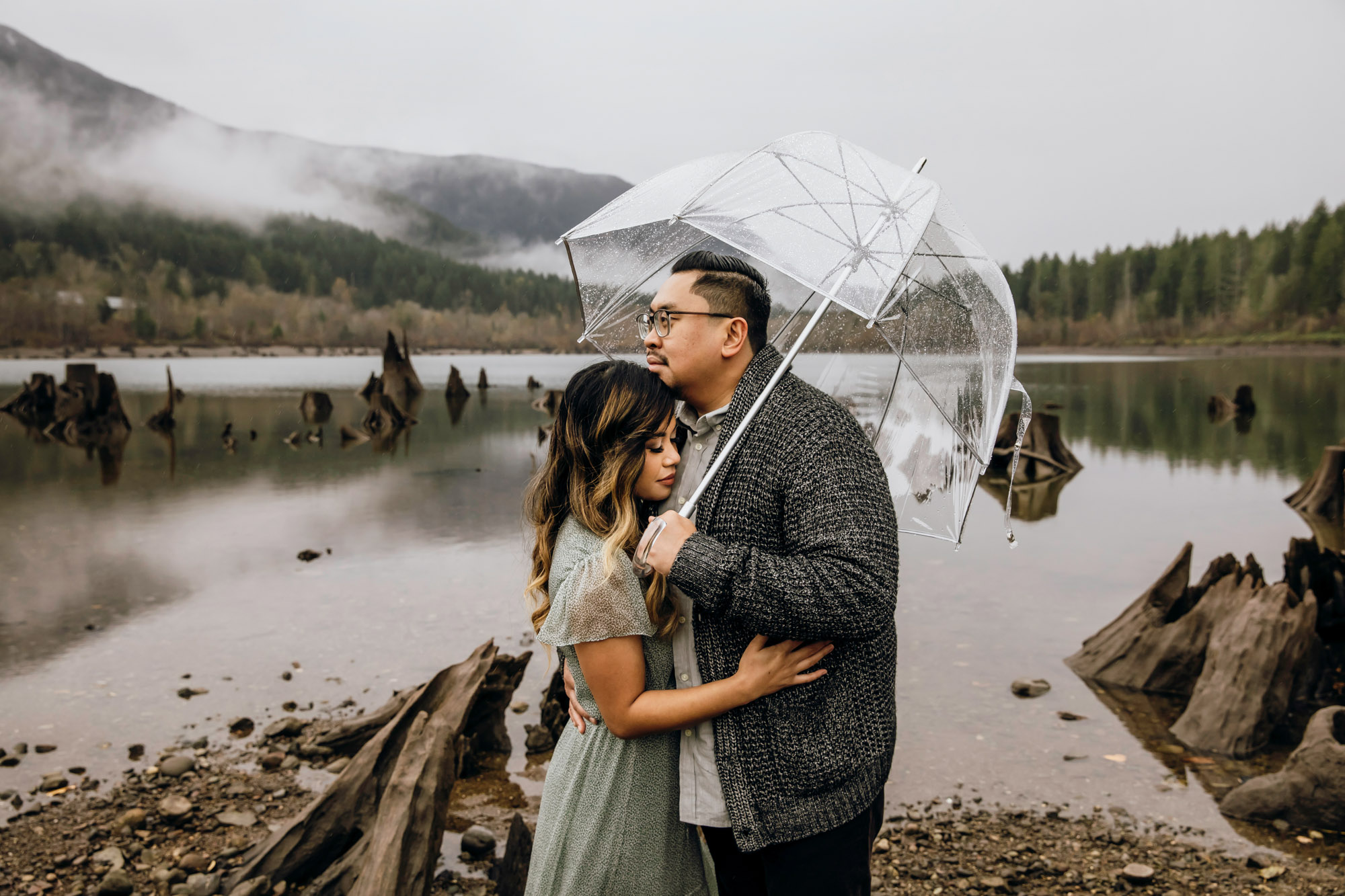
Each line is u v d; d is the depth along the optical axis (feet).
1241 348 333.62
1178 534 28.09
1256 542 26.61
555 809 6.16
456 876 9.54
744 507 5.45
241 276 606.14
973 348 5.82
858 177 5.69
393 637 17.89
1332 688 14.28
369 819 9.66
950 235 5.83
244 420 71.87
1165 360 244.22
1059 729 13.47
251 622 18.95
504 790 11.61
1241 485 38.22
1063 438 58.75
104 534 28.43
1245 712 12.89
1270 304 348.79
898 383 7.25
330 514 31.81
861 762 5.48
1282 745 12.75
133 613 19.66
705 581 4.99
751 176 5.82
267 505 33.71
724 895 6.06
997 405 5.58
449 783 9.62
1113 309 403.95
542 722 13.43
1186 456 48.65
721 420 5.99
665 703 5.48
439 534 28.19
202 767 12.18
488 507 33.17
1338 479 31.32
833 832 5.42
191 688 15.14
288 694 14.87
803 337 5.33
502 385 133.80
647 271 7.49
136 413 77.77
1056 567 23.85
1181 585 16.14
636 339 7.67
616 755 5.88
